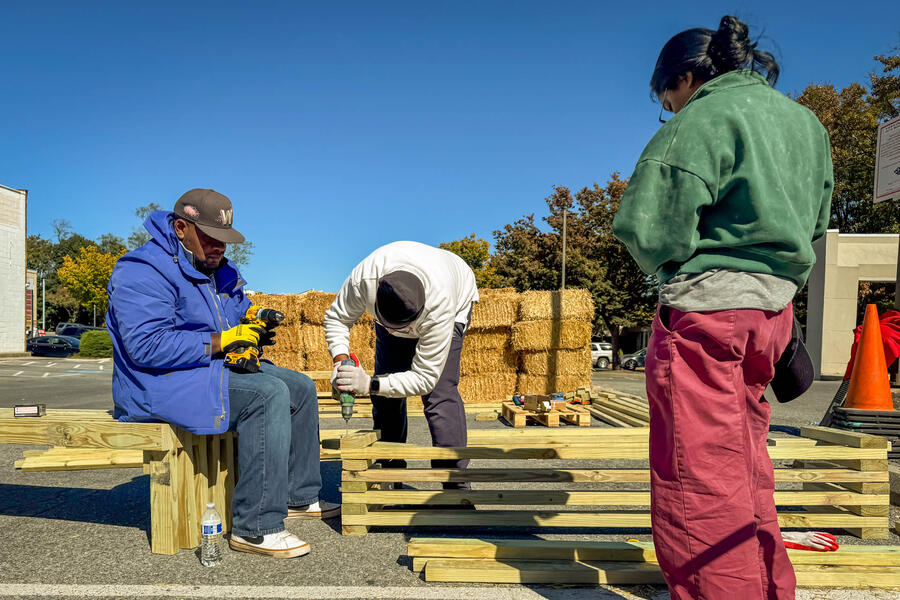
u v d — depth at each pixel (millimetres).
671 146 1538
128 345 2361
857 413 4328
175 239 2545
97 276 44688
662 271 1659
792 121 1568
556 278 28984
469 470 2611
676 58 1718
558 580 2137
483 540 2355
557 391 9125
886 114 25219
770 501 1735
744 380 1655
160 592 2051
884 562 2156
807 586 2109
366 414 6871
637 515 2566
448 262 2787
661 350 1597
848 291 18188
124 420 2484
